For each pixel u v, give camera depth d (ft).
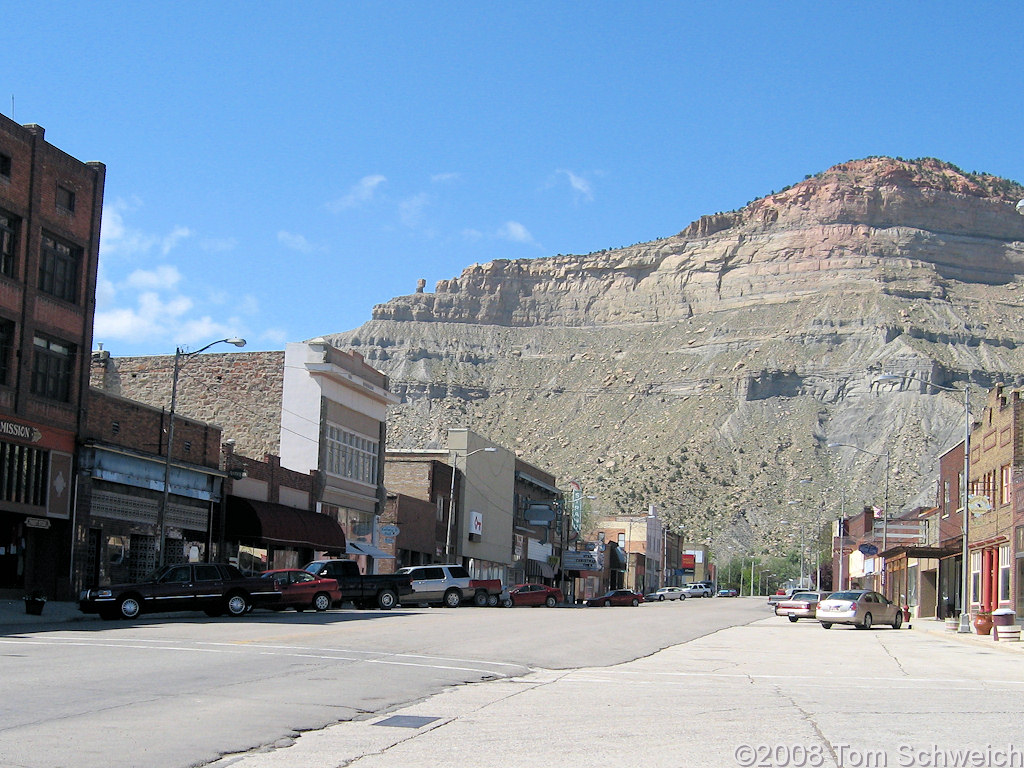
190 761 33.65
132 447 135.33
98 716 40.78
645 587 449.89
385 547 211.20
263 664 61.62
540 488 322.34
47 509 120.88
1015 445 153.17
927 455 626.64
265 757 35.35
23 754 33.09
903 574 254.47
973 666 83.82
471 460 256.73
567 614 160.76
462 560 252.62
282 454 185.88
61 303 125.90
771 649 100.37
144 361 195.00
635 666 75.10
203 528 150.41
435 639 88.12
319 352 188.34
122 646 69.82
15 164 119.44
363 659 67.87
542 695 54.08
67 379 126.82
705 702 52.06
